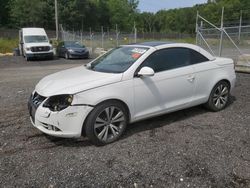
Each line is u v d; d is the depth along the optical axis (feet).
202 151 15.26
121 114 16.79
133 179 12.86
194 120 19.93
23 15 215.92
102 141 16.16
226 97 22.18
